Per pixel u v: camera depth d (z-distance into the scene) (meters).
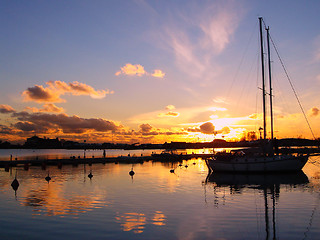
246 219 19.52
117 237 16.05
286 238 15.83
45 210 22.16
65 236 16.30
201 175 47.34
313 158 90.81
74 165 72.12
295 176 44.41
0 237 16.25
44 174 49.28
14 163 72.69
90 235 16.41
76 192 30.30
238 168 48.19
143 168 62.28
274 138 50.50
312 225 18.06
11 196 28.12
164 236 16.19
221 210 22.08
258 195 28.39
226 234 16.48
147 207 23.09
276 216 20.20
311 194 28.58
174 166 68.38
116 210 22.09
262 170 46.62
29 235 16.53
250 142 51.06
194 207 23.14
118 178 43.03
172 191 30.98
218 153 53.03
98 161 84.31
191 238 15.84
